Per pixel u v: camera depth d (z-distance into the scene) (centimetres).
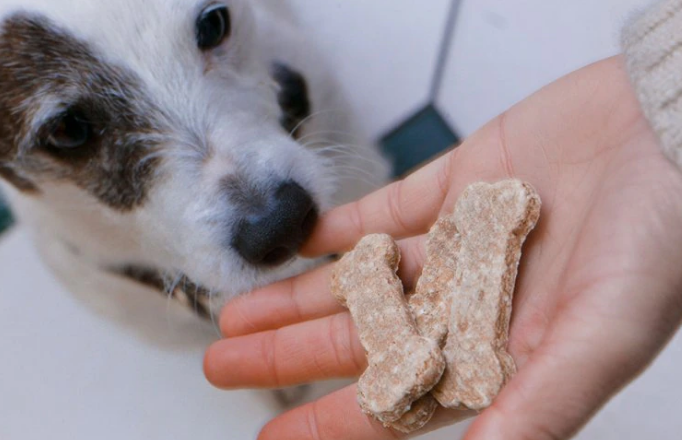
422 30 43
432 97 42
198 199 29
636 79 24
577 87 26
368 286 26
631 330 22
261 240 28
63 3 27
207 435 40
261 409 39
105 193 30
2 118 29
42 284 44
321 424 25
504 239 24
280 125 33
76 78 28
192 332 38
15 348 44
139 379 42
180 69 29
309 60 38
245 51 32
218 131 29
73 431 42
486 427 21
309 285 29
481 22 43
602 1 41
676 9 24
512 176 27
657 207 22
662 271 22
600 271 22
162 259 32
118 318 38
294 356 28
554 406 21
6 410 43
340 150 35
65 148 29
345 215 30
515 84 42
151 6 28
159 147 29
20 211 36
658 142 23
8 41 28
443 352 24
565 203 25
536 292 24
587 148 25
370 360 24
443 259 26
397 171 42
